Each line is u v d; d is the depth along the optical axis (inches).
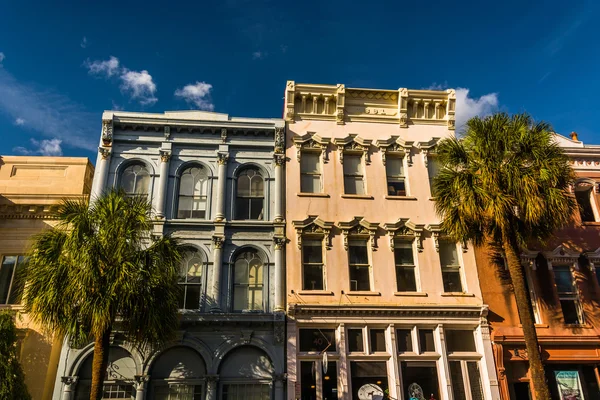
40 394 712.4
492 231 730.2
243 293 805.2
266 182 882.8
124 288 589.6
